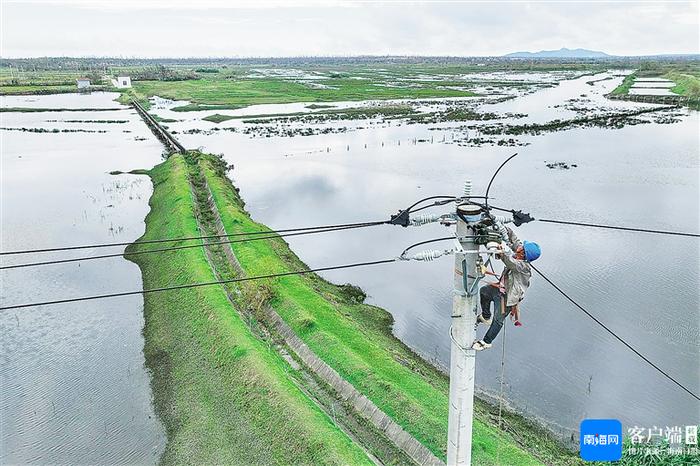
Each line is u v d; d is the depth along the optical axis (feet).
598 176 187.32
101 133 304.71
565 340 89.30
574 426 70.33
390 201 169.27
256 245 119.96
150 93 499.10
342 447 61.77
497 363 83.66
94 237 144.46
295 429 64.75
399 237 140.46
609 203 158.20
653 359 83.46
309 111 371.35
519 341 89.40
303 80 649.61
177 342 90.12
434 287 112.88
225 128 310.24
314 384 76.79
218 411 72.74
